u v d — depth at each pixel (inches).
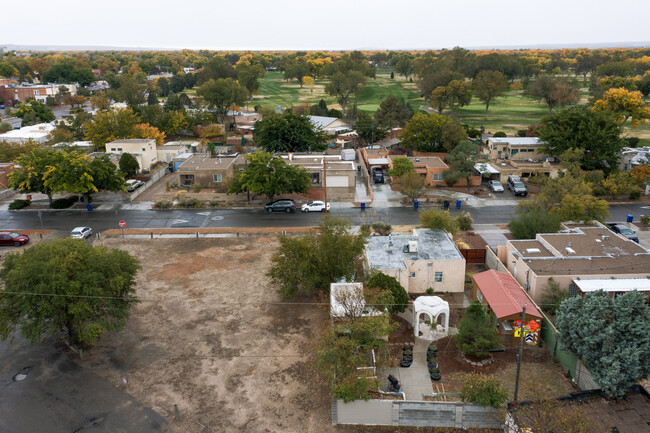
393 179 2746.1
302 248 1387.8
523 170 2691.9
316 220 2171.5
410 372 1085.1
